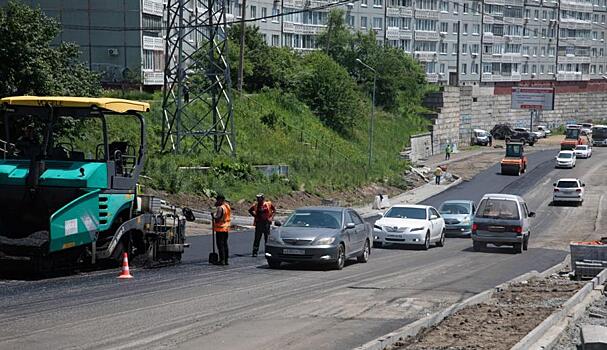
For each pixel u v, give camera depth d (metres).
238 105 108.56
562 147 162.12
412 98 165.00
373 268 39.34
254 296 28.19
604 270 37.88
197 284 30.80
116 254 33.22
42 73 60.91
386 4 180.38
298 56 139.12
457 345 20.23
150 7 103.00
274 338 20.84
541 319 24.41
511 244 52.31
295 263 39.97
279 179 87.62
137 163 34.28
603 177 126.75
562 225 81.44
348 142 125.94
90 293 27.19
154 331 21.23
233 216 68.88
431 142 157.75
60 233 29.53
